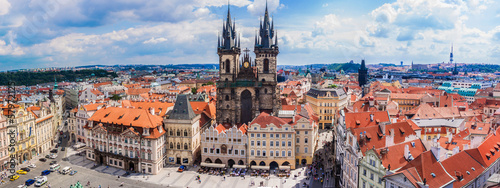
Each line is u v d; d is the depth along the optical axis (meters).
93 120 146.50
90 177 127.00
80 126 174.62
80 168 137.50
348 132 105.62
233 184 119.00
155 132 131.12
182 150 138.50
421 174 76.19
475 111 192.12
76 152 161.25
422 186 72.88
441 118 144.38
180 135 137.88
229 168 135.00
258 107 167.12
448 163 83.06
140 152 131.00
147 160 130.12
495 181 83.94
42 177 120.81
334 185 116.62
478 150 91.62
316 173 127.62
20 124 144.88
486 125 133.62
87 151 149.25
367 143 99.00
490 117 176.62
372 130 103.19
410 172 76.31
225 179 123.81
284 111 150.50
